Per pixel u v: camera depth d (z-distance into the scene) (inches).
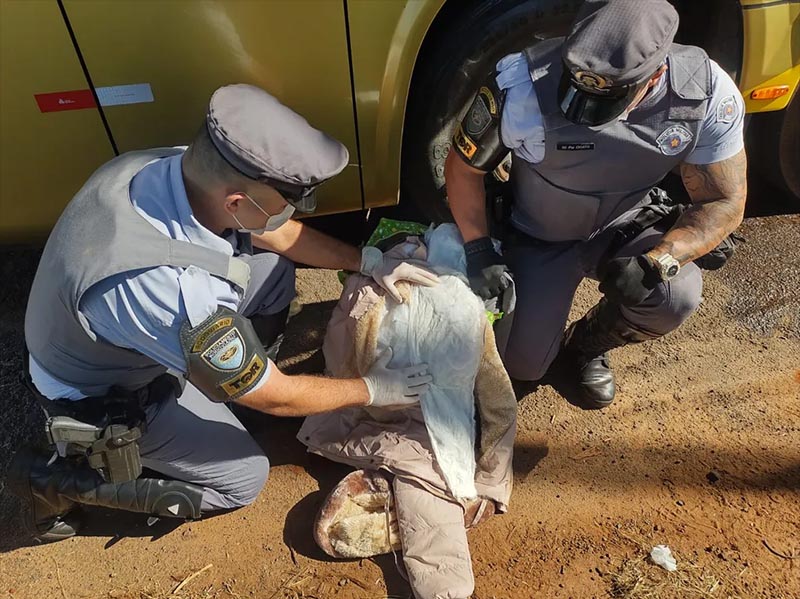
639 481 81.8
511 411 78.3
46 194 82.5
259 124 52.3
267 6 73.6
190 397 73.7
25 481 71.3
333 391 68.7
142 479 73.9
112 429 64.6
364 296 75.5
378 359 74.2
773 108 93.8
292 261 84.0
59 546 78.5
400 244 80.7
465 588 69.9
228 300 59.1
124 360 64.2
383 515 75.1
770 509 78.5
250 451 77.5
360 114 83.2
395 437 78.0
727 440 85.2
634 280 68.8
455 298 73.2
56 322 60.4
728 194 69.7
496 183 81.4
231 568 75.8
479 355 74.5
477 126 68.6
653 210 77.5
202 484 76.0
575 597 72.2
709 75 63.6
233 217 57.2
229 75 77.3
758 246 108.2
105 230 56.2
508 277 77.1
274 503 81.4
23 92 74.0
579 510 79.5
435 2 77.4
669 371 93.0
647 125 64.4
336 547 74.0
